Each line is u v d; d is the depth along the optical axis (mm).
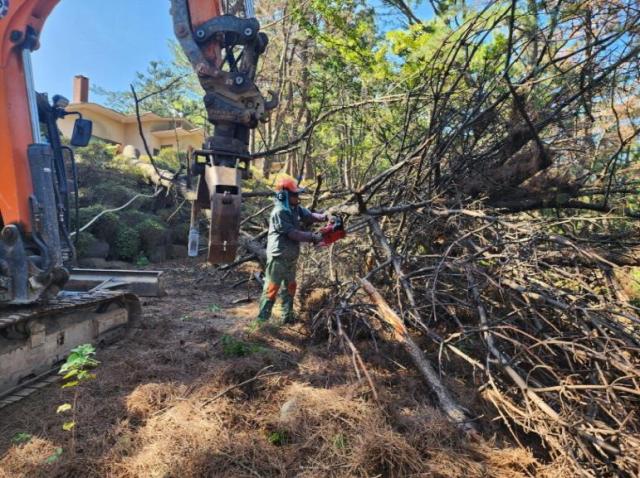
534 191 5586
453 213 4828
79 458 2564
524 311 3920
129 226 10469
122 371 3701
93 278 6434
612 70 4492
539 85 5637
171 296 6719
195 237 3242
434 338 3768
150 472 2443
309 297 5227
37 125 3662
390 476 2504
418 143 6219
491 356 3736
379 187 5664
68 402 3230
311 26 8562
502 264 4008
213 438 2699
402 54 7320
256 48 3287
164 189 11852
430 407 3203
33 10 3572
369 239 5625
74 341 4078
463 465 2613
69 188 4430
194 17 3207
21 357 3471
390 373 3797
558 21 4535
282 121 16859
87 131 4285
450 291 4590
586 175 5359
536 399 2918
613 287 4160
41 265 3584
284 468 2523
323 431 2793
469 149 5746
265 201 12859
